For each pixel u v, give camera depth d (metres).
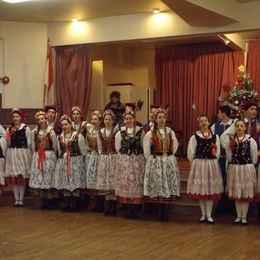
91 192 5.82
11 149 6.23
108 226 5.02
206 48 9.77
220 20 6.20
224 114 5.64
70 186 5.85
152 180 5.21
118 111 7.45
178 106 10.09
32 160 6.12
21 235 4.59
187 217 5.59
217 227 5.00
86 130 5.95
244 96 7.93
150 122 5.71
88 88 7.54
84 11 6.89
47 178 5.99
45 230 4.81
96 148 5.82
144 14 6.95
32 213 5.77
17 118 6.29
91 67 7.53
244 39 9.13
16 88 7.60
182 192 5.84
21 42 7.62
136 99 9.39
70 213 5.78
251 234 4.66
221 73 9.61
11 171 6.18
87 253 3.94
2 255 3.89
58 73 7.66
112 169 5.63
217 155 5.18
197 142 5.20
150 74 10.51
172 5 5.48
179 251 4.00
